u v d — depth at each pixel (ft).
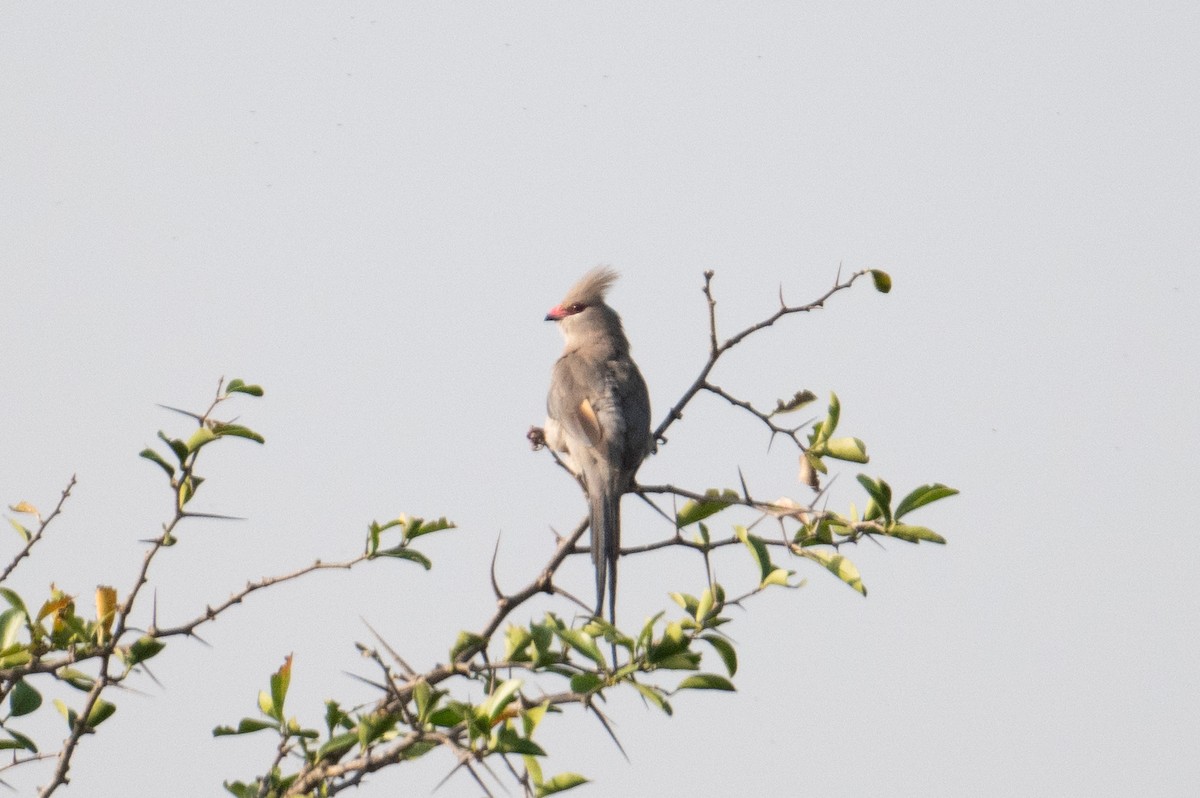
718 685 29.53
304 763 31.73
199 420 33.99
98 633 33.19
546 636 30.01
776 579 32.07
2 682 32.89
